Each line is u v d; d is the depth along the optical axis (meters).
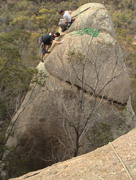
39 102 8.70
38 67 9.59
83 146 8.23
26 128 8.80
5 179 8.30
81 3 48.31
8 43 12.44
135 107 11.72
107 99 8.34
